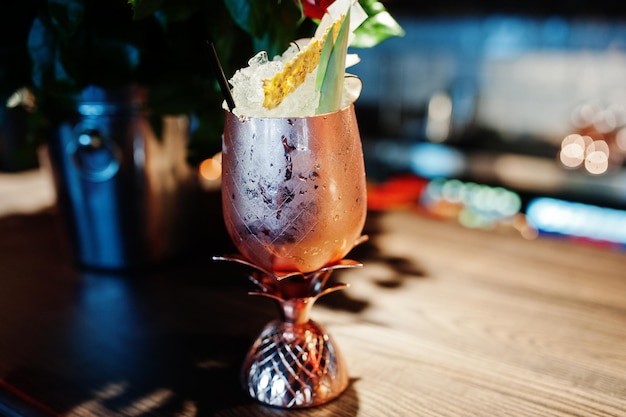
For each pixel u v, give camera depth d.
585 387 0.42
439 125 1.98
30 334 0.50
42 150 0.60
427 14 1.80
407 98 2.09
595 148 1.65
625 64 1.65
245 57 0.51
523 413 0.39
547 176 1.66
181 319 0.52
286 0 0.44
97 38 0.48
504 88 1.88
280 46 0.45
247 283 0.59
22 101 0.54
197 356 0.46
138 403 0.40
